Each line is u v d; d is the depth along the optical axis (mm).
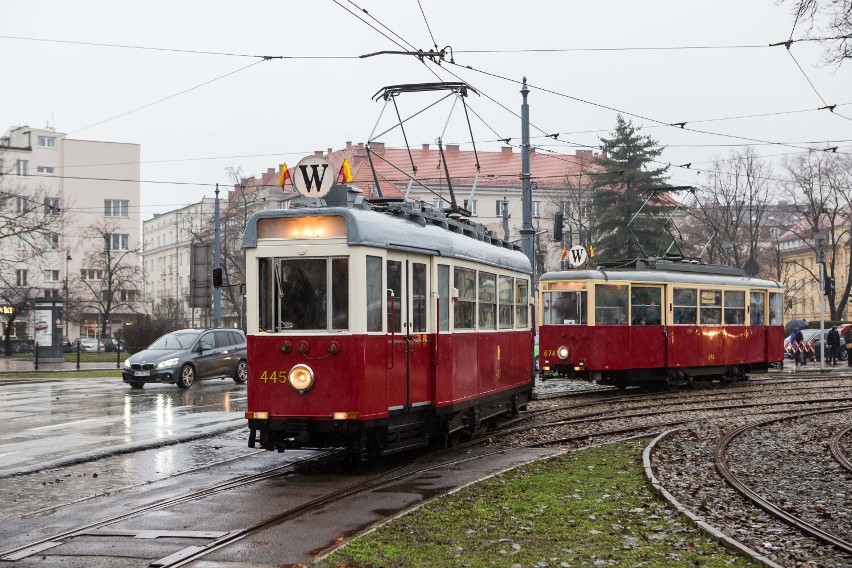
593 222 59281
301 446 12688
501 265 17625
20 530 9328
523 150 26344
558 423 18625
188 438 16703
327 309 12453
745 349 30547
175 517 9812
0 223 78938
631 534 8922
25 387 29875
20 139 86250
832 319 61969
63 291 74250
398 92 17547
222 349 30156
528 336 19891
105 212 87938
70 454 14562
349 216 12383
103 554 8273
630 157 55969
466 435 16312
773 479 12453
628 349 26469
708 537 8719
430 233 14305
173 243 108562
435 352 14234
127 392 27438
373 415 12523
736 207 62844
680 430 17422
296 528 9273
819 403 23766
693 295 28406
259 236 12773
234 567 7789
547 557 7977
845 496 11164
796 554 8367
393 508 10258
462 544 8445
